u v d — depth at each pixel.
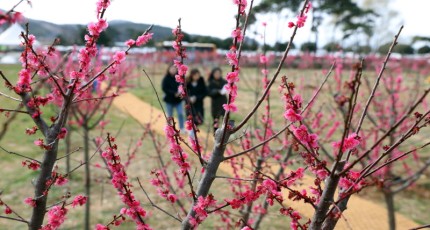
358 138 1.71
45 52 2.00
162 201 5.90
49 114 8.46
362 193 6.54
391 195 4.37
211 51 33.91
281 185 1.87
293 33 1.86
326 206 1.74
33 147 8.50
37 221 2.04
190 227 2.05
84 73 1.92
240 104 13.05
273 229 5.22
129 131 9.89
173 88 9.06
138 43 2.00
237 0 1.89
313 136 1.75
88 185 4.74
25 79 1.89
